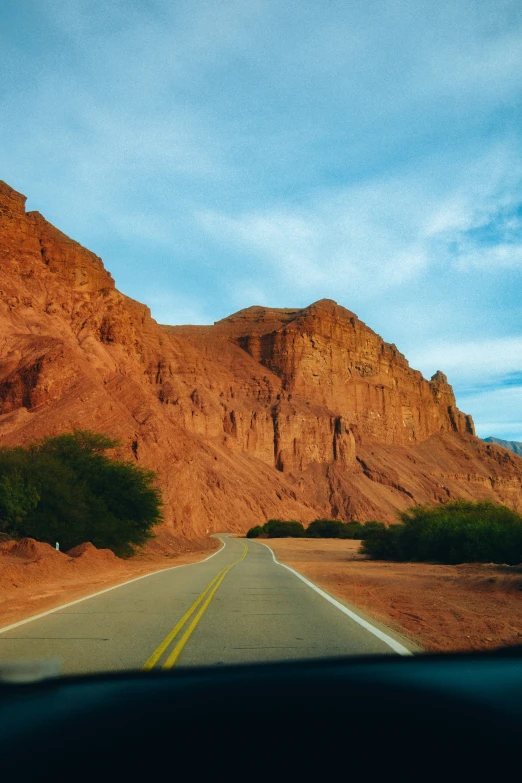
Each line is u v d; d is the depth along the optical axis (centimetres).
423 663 645
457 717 399
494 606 1325
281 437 14875
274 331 17950
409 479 17125
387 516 13825
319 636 900
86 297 9419
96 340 8638
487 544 2914
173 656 754
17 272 8806
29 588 1728
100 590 1652
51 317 8325
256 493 11900
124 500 3622
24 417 6088
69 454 3709
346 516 13525
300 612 1180
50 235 10169
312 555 4341
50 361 6612
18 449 3550
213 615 1139
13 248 9125
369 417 18988
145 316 15375
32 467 3166
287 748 344
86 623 1052
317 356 18100
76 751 343
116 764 323
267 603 1330
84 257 10262
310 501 13650
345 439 15812
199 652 780
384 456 17712
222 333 18938
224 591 1598
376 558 3812
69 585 1819
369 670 593
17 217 9562
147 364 14000
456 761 320
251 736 364
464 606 1325
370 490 14800
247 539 7981
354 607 1262
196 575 2198
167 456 6906
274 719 398
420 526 3544
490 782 298
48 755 337
